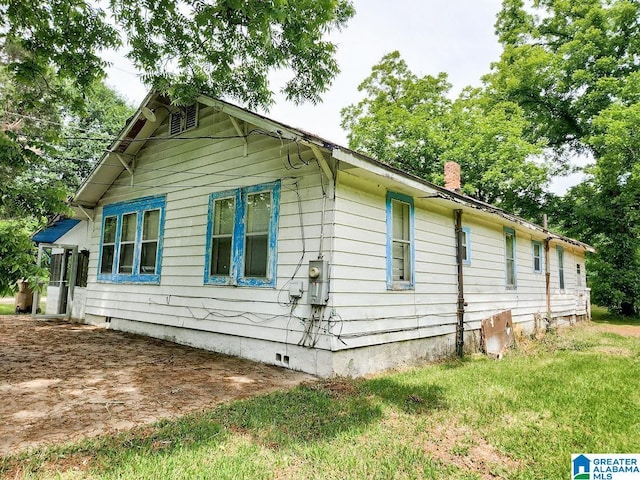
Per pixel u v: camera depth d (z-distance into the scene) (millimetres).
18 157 4652
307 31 6582
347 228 5672
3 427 3324
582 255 17797
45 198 4754
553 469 2977
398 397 4598
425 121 21219
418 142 21000
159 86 6887
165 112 8398
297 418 3764
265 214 6453
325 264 5387
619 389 5312
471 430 3699
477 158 19297
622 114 16141
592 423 3988
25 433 3211
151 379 4965
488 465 3023
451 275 8086
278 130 5562
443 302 7754
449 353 7816
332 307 5332
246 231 6711
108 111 26000
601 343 10047
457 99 23719
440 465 2971
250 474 2686
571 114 21094
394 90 25547
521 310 11203
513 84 21281
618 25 19453
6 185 4570
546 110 21938
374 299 6051
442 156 19891
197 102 7375
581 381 5691
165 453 2922
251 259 6562
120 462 2758
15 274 4375
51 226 11156
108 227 9867
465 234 8805
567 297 15016
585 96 19766
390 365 6281
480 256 9336
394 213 6727
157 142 8695
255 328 6250
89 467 2691
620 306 18688
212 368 5641
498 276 10117
